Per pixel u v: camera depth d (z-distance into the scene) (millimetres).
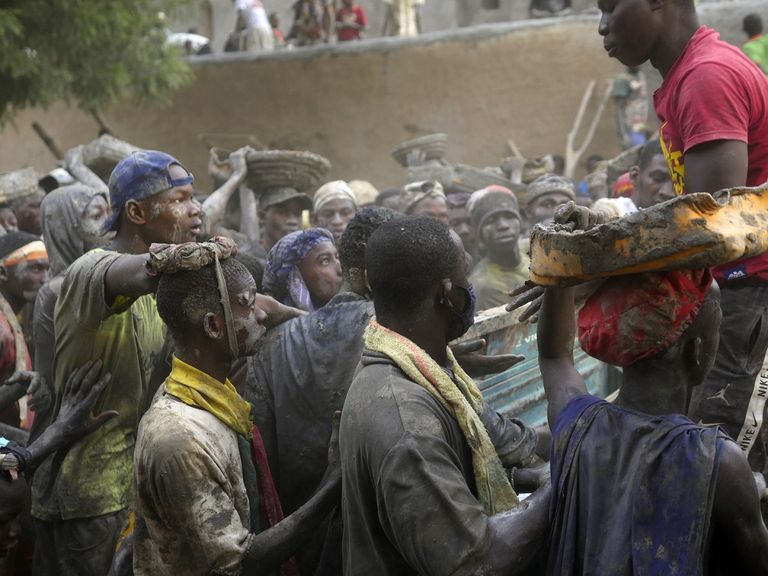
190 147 14109
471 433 2469
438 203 7164
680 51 3043
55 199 5117
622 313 2074
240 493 2855
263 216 7039
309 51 13609
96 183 7598
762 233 1933
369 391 2443
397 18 14680
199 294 2854
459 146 13086
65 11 9852
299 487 3221
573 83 12586
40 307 4160
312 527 2770
